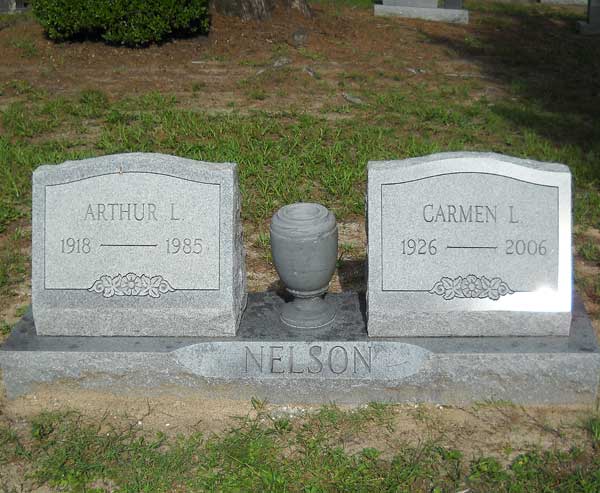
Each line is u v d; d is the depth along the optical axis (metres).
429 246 2.52
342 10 7.98
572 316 2.62
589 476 2.25
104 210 2.54
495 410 2.49
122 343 2.54
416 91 5.46
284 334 2.55
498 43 7.12
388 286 2.52
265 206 3.63
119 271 2.55
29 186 3.82
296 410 2.51
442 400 2.52
